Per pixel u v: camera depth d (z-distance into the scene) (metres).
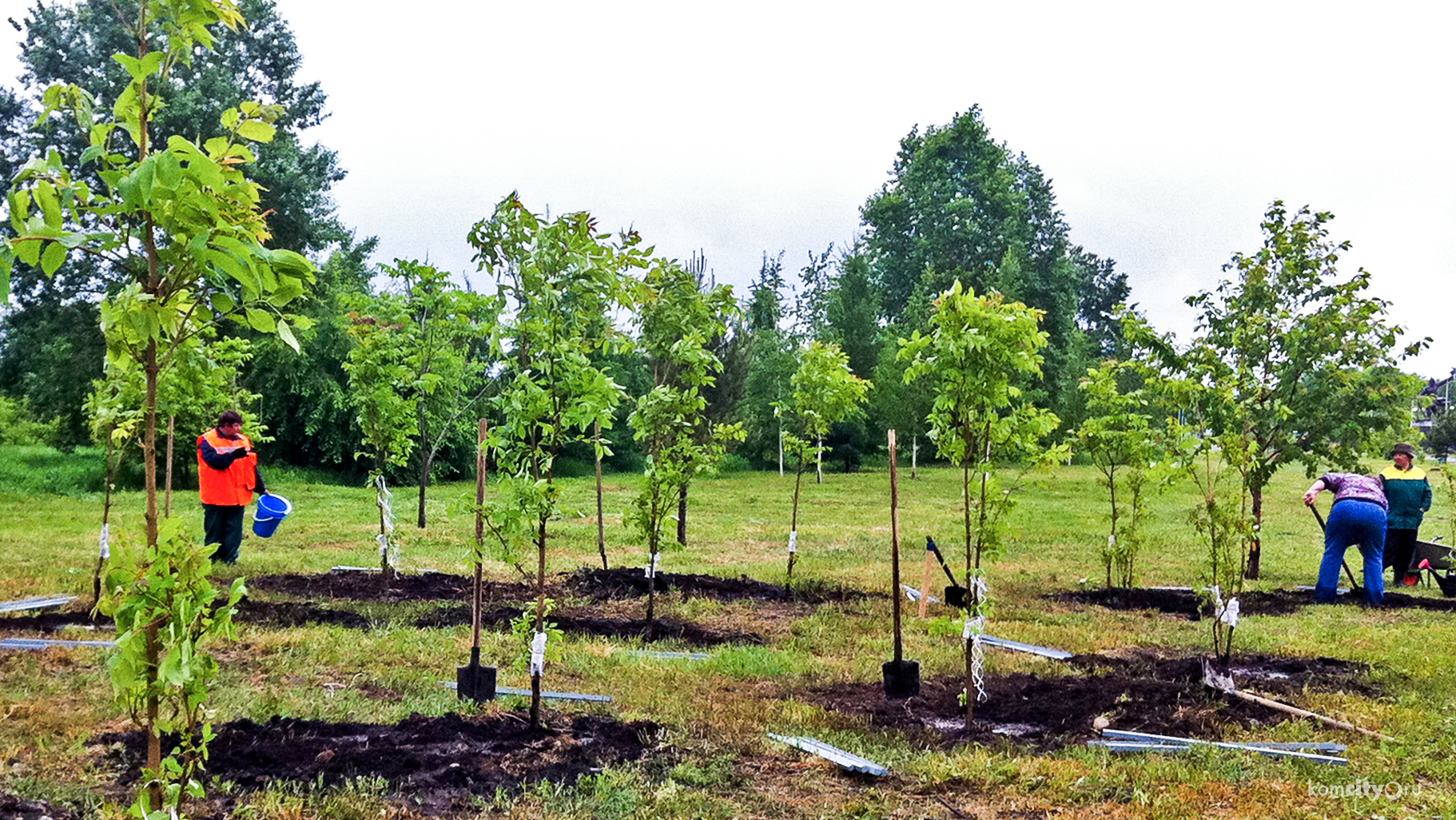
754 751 5.89
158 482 26.75
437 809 4.76
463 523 19.47
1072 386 43.66
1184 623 10.44
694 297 12.88
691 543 16.80
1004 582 13.16
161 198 2.63
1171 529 20.48
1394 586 14.24
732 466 42.25
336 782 5.00
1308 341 13.12
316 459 33.47
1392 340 13.10
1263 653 8.93
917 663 7.34
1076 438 12.81
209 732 3.30
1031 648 9.02
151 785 3.23
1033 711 6.91
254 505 20.36
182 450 24.81
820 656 8.64
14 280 27.09
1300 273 13.53
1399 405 13.44
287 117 32.62
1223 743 6.05
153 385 3.04
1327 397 13.39
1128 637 9.62
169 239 2.87
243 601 9.60
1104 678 7.79
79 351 27.66
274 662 7.44
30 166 2.64
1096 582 13.31
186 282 2.95
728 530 19.00
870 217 58.78
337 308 30.77
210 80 28.56
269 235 3.12
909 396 37.62
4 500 21.23
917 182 56.88
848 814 4.97
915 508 24.75
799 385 11.94
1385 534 12.35
